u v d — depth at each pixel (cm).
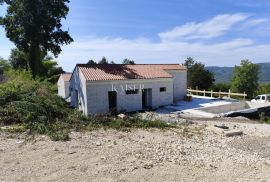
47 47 3744
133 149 1005
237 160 950
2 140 1067
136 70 2817
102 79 2383
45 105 1485
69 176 721
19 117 1363
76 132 1268
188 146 1112
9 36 3544
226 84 4781
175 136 1305
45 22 3491
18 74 2909
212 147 1132
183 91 3250
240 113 2448
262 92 4922
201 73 4503
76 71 2572
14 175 724
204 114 2355
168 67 3173
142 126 1505
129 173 756
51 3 3553
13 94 1525
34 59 3803
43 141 1073
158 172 774
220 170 823
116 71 2650
